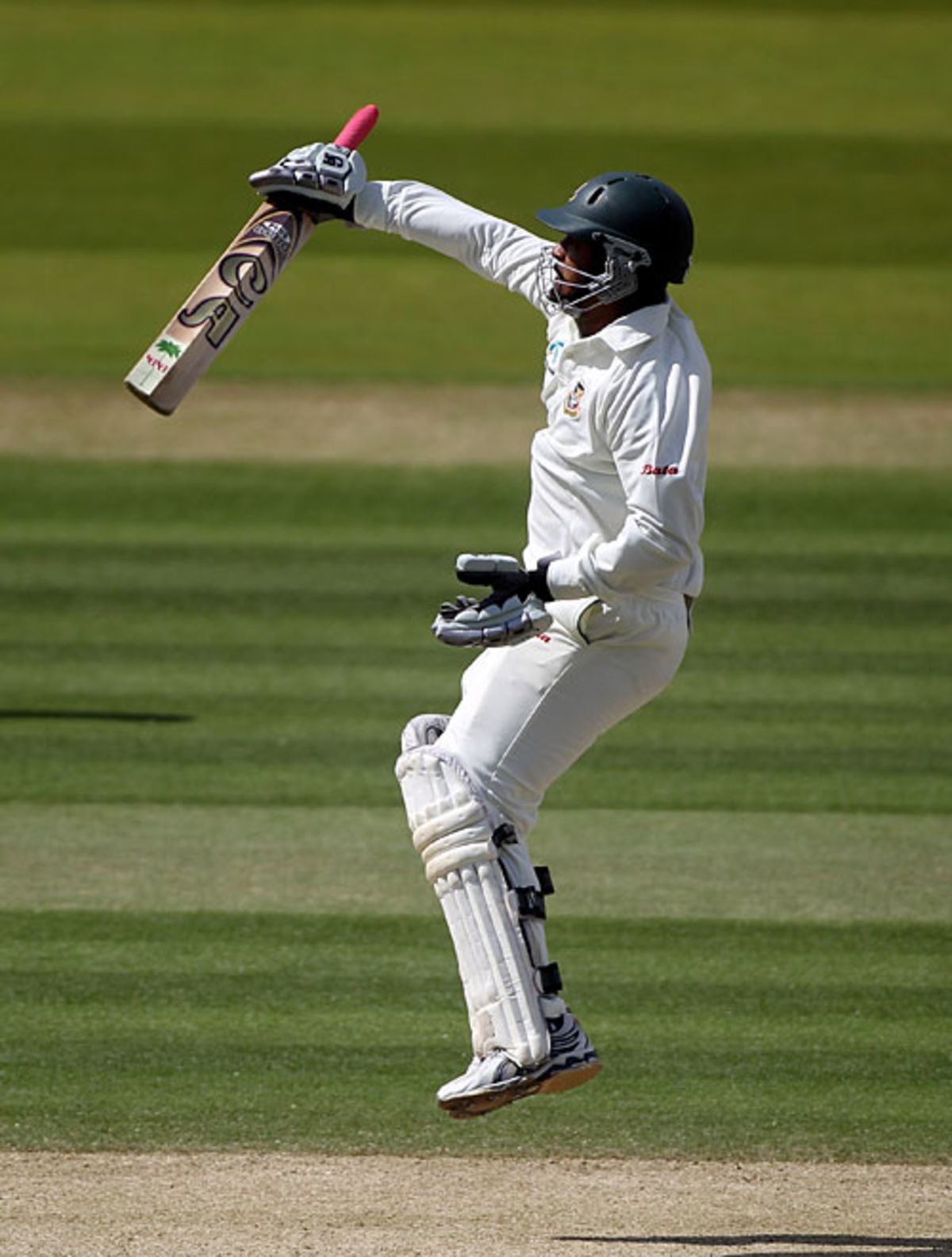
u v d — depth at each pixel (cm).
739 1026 1873
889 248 7119
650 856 2386
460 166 7744
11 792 2602
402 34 9575
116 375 5541
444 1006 1919
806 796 2634
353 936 2108
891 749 2852
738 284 6669
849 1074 1758
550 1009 1370
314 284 6662
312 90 8694
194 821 2498
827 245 7138
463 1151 1570
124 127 8231
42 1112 1641
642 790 2664
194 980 1970
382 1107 1666
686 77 9038
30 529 4188
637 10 10144
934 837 2464
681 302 6450
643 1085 1728
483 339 6050
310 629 3494
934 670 3291
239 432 4991
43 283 6556
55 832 2442
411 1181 1497
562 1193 1473
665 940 2105
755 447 4912
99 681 3162
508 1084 1348
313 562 3962
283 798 2598
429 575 3878
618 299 1336
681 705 3088
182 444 4881
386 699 3081
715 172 7856
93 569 3884
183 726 2920
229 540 4122
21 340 5909
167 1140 1580
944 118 8562
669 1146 1587
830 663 3325
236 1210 1422
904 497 4512
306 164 1437
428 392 5416
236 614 3581
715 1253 1341
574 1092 1709
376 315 6309
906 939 2112
